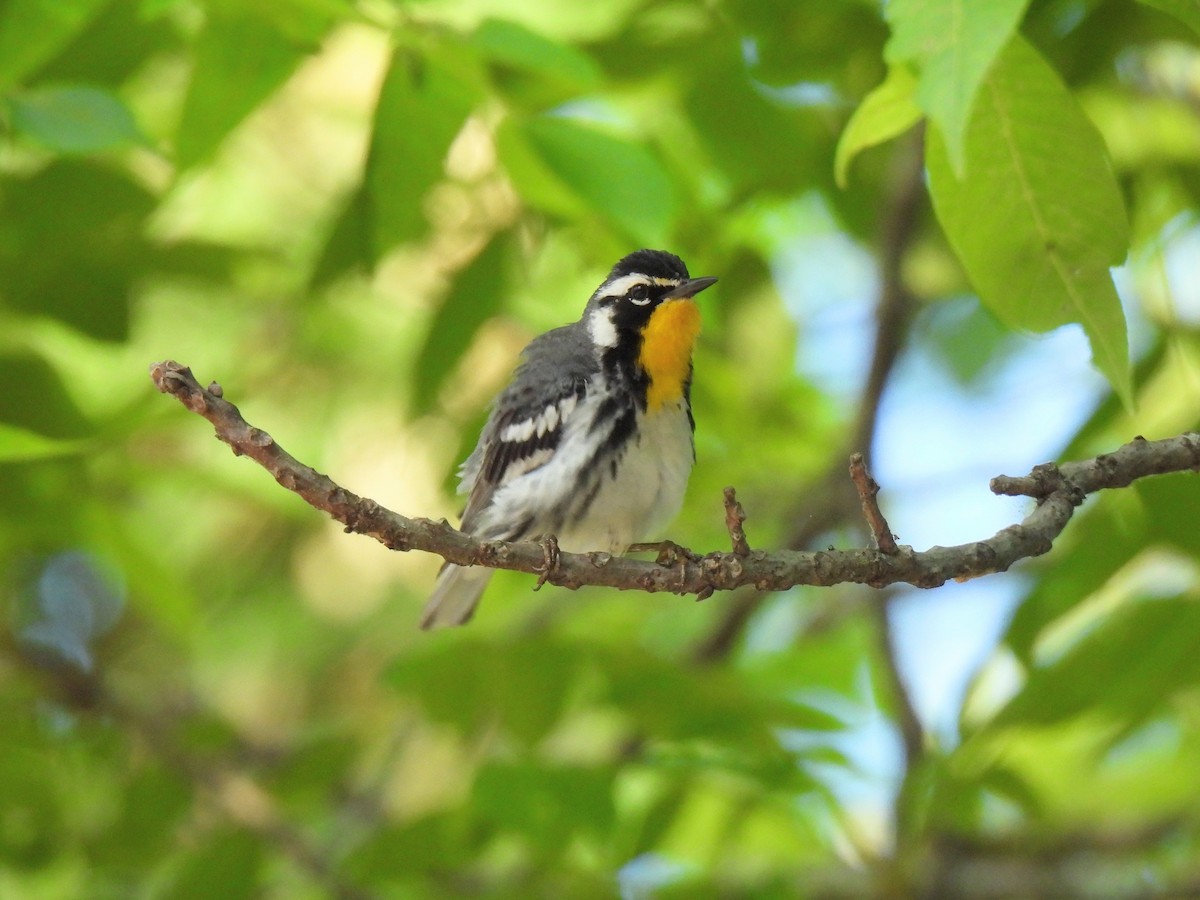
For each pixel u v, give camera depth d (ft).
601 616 50.70
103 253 38.86
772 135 40.11
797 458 51.06
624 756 36.24
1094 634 29.81
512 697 33.73
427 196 34.45
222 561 54.90
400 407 47.14
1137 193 37.32
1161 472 25.13
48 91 28.68
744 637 51.55
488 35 27.68
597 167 29.99
